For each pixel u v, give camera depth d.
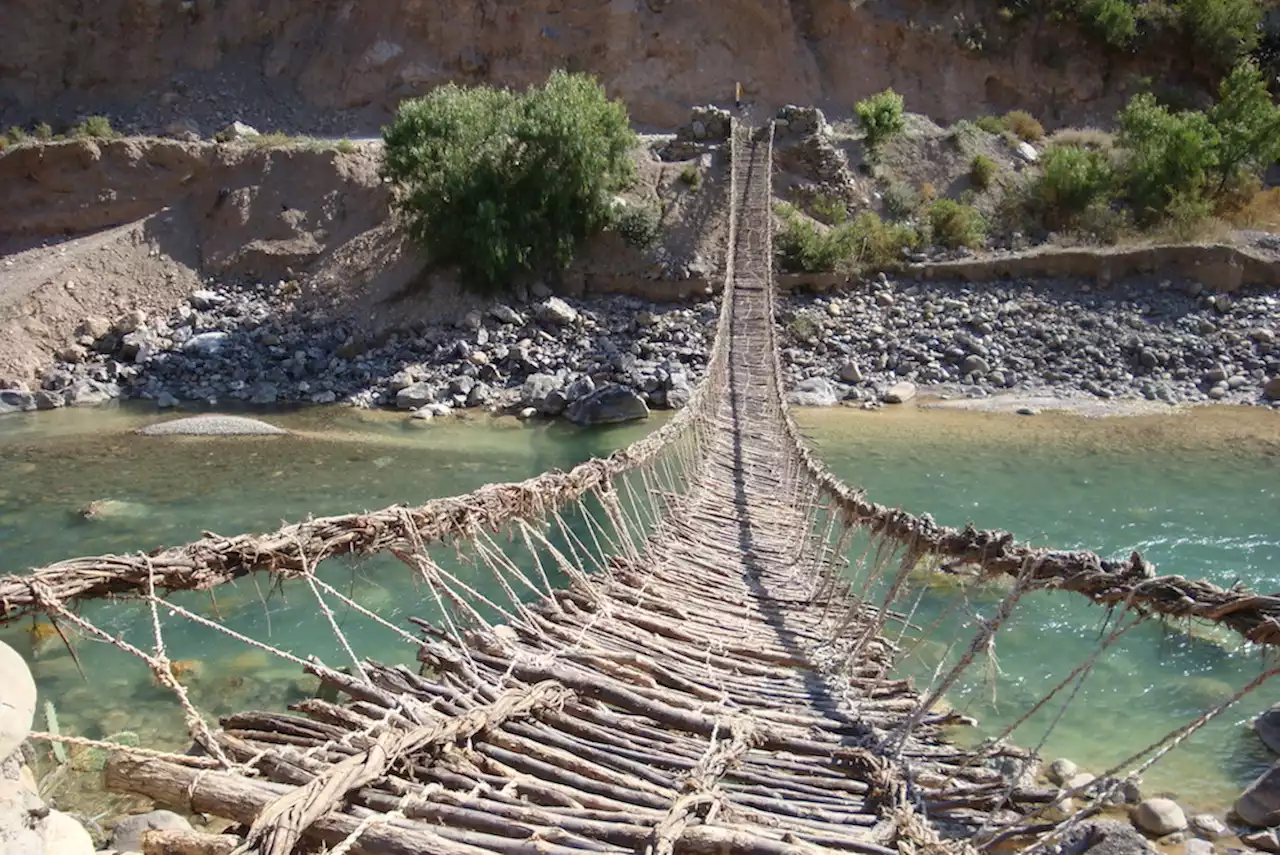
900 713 4.71
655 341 20.80
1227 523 11.64
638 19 33.16
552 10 33.38
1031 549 3.86
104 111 32.84
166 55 34.06
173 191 25.89
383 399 18.62
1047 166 25.75
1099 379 19.05
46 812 2.05
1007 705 7.64
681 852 2.80
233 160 25.95
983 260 22.75
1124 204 25.52
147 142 26.23
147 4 33.81
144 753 2.70
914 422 16.84
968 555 4.18
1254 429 15.85
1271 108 25.92
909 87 33.84
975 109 33.75
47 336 21.52
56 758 6.32
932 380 19.33
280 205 25.22
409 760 3.10
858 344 20.56
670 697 4.28
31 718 2.02
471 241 21.88
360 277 23.23
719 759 3.56
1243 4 33.59
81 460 14.31
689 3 33.44
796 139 26.94
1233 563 10.42
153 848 2.70
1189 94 33.47
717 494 9.43
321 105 33.59
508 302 22.22
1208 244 21.83
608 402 17.31
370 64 33.59
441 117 22.14
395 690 3.92
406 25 33.84
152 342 20.95
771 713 4.32
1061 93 33.91
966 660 3.75
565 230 22.67
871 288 22.59
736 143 26.22
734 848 2.78
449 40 33.59
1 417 17.61
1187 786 6.60
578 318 21.45
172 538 10.93
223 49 34.44
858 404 18.16
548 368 19.72
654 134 31.70
